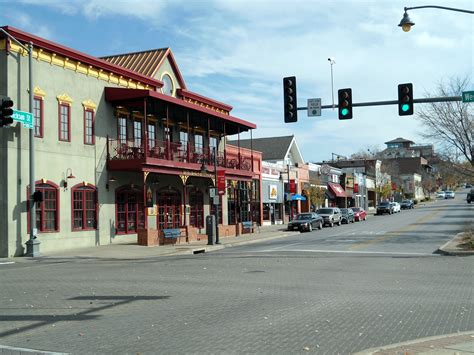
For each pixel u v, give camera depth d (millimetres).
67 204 27766
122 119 32344
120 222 31719
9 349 7527
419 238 30797
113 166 30594
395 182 126438
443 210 74562
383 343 7875
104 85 30828
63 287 13984
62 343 8008
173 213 37062
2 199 24391
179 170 34219
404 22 18797
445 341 7641
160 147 33250
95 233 29547
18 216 24797
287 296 12117
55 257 23969
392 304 11039
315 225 45406
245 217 47438
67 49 27672
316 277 15430
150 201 34219
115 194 31266
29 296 12469
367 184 101062
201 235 35688
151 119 35062
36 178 25906
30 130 23766
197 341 8031
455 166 30328
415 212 74625
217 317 9812
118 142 31516
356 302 11297
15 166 24750
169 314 10156
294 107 21703
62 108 27812
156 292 12930
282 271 17016
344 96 21859
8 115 21641
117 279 15625
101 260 23484
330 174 76625
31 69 23969
